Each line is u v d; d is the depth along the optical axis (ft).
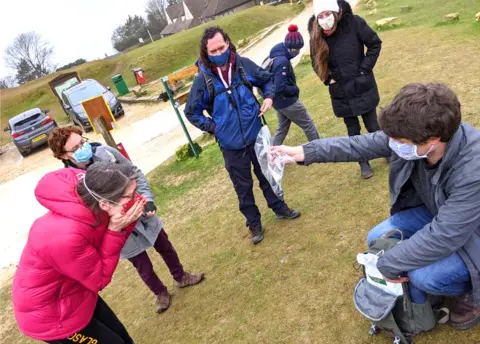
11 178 40.75
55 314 6.54
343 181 12.87
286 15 90.02
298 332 8.13
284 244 10.97
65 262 6.06
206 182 18.33
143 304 11.33
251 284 10.05
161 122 39.81
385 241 6.85
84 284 6.39
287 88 12.78
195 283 11.00
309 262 9.88
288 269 9.98
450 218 5.47
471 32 23.68
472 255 5.86
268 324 8.64
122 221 6.36
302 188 13.47
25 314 6.49
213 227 13.85
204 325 9.43
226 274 10.87
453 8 32.91
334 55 11.21
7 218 29.30
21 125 46.29
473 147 5.35
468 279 6.11
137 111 48.96
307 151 7.36
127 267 13.89
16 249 22.52
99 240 6.53
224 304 9.80
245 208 11.29
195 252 12.66
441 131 5.05
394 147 5.77
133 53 84.74
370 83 11.28
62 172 6.61
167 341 9.45
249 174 10.97
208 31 9.31
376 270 6.55
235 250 11.80
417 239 5.82
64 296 6.58
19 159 47.80
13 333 12.84
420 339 6.98
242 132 10.19
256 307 9.25
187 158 22.47
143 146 34.30
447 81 17.40
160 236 10.03
